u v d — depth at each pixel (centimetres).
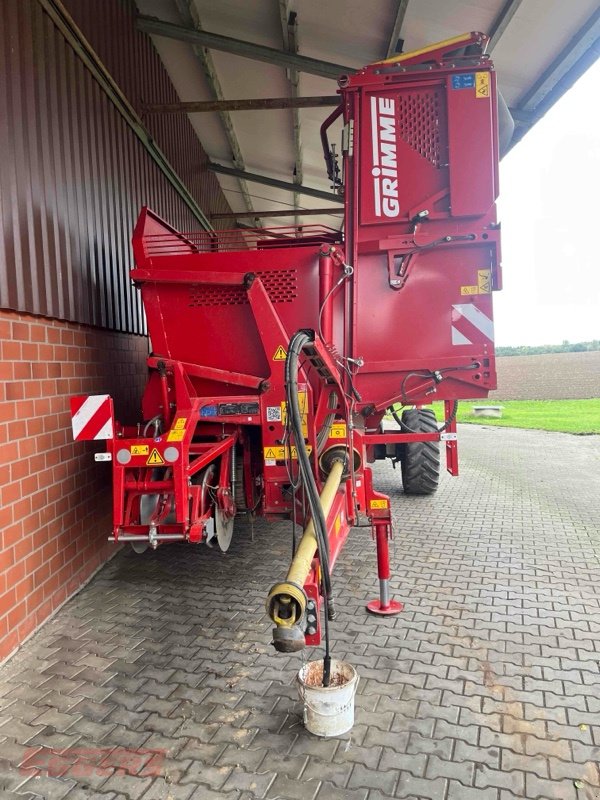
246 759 240
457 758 238
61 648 336
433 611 373
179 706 278
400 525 568
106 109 524
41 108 390
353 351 424
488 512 616
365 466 403
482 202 410
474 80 409
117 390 539
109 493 496
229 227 1418
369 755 240
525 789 220
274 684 296
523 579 425
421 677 296
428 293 420
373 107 419
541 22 513
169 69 769
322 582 251
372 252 421
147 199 662
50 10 405
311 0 548
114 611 386
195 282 412
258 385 396
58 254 409
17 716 271
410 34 580
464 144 410
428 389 423
